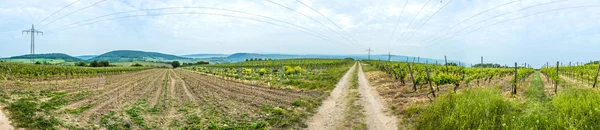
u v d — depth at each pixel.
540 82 28.80
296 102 17.44
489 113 9.96
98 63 134.50
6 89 20.00
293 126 12.35
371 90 25.12
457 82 20.56
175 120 13.18
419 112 13.34
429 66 55.38
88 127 11.12
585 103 9.33
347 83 32.47
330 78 39.09
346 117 14.02
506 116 9.48
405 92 22.31
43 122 10.73
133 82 36.38
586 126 7.81
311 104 17.31
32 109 12.79
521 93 18.50
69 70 50.06
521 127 8.49
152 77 50.28
